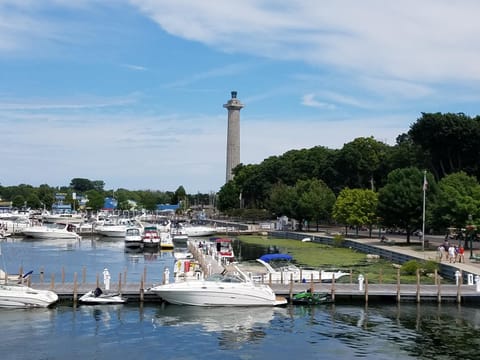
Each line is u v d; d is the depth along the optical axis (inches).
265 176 7514.8
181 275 2333.9
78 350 1408.7
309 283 2198.6
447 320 1732.3
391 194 3764.8
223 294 1886.1
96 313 1787.6
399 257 3115.2
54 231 4803.2
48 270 2812.5
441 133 4785.9
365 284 2049.7
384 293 1998.0
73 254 3651.6
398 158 5556.1
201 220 7795.3
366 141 6053.2
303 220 5713.6
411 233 4552.2
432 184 3737.7
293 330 1612.9
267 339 1519.4
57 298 1889.8
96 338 1514.5
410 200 3671.3
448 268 2524.6
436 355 1384.1
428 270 2620.6
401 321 1720.0
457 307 1918.1
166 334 1560.0
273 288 2073.1
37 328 1604.3
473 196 3189.0
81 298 1900.8
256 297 1895.9
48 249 3988.7
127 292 1951.3
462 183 3873.0
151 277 2596.0
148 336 1537.9
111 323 1669.5
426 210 3649.1
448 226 3302.2
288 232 5246.1
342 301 2006.6
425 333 1582.2
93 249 4028.1
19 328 1601.9
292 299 1952.5
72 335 1539.1
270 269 2362.2
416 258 2910.9
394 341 1502.2
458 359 1355.8
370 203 4439.0
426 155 5216.5
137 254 3718.0
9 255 3533.5
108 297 1903.3
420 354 1391.5
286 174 7150.6
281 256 2421.3
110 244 4463.6
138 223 5925.2
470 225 2942.9
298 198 5472.4
